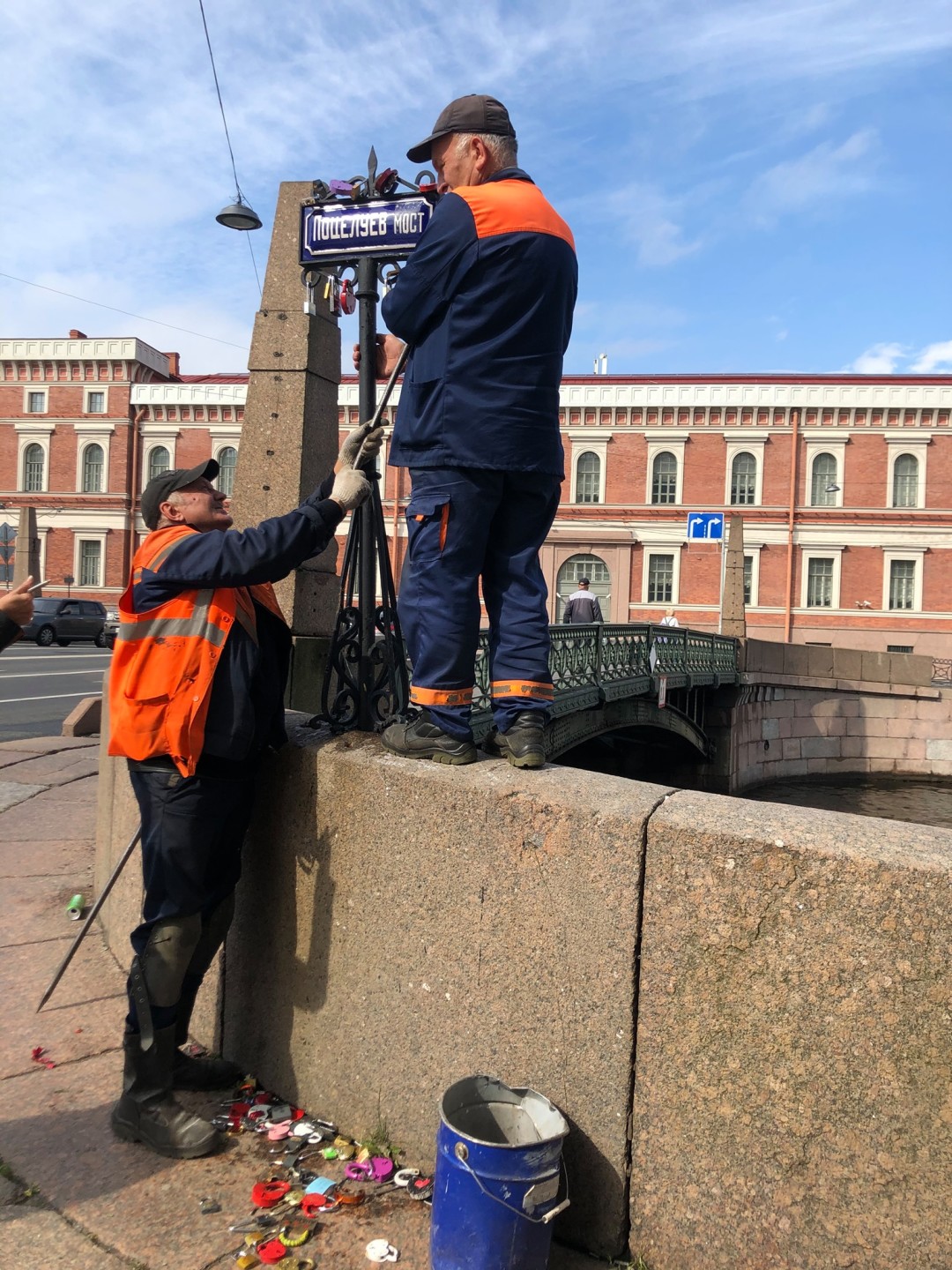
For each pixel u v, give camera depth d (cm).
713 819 180
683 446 4034
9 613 213
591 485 4122
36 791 664
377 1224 205
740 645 2208
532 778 216
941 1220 154
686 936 179
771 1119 170
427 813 220
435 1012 219
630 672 1449
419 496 231
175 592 229
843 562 3922
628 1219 188
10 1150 235
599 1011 190
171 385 4450
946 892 152
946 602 3850
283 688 251
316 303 517
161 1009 236
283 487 518
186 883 232
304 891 252
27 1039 296
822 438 3947
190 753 221
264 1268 191
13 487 4581
